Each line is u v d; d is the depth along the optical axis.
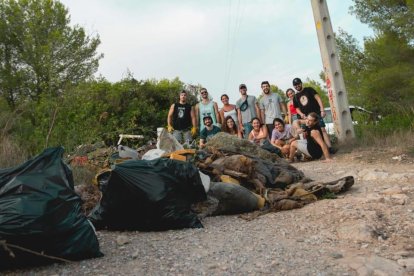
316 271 3.64
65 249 3.96
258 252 4.16
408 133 10.93
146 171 5.05
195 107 11.51
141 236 4.91
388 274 3.52
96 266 3.94
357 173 7.80
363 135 11.95
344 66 17.05
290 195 6.09
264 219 5.39
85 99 9.72
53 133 8.23
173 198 5.07
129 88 17.97
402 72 14.40
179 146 7.52
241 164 6.50
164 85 19.83
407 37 14.89
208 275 3.66
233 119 12.01
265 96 11.90
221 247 4.35
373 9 15.98
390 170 7.90
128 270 3.83
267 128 11.86
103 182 5.70
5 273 3.80
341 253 4.03
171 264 3.94
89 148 8.20
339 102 12.24
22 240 3.72
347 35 17.09
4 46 24.92
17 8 25.66
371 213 5.04
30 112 9.20
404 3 15.38
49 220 3.83
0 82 23.50
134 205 5.00
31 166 4.02
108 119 11.64
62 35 24.58
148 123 17.06
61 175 4.07
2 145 7.71
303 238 4.53
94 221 5.17
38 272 3.82
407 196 5.78
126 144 10.28
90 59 25.83
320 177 7.98
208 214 5.58
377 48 15.88
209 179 5.81
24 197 3.80
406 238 4.34
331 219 5.05
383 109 14.50
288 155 10.62
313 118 10.10
